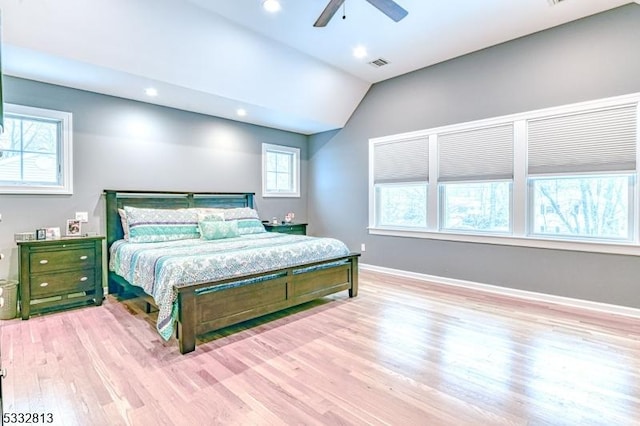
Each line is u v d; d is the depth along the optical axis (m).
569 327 2.97
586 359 2.39
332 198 5.99
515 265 3.91
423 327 2.99
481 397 1.94
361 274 5.12
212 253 3.03
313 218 6.34
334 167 5.94
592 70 3.36
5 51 2.84
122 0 2.79
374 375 2.19
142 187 4.32
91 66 3.16
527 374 2.19
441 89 4.46
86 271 3.53
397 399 1.92
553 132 3.61
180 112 4.66
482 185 4.23
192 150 4.80
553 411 1.81
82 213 3.84
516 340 2.71
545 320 3.14
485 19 3.41
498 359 2.39
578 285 3.49
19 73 3.32
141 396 1.95
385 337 2.78
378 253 5.30
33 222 3.53
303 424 1.71
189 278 2.62
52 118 3.62
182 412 1.81
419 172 4.75
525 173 3.80
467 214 4.37
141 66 3.32
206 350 2.55
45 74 3.35
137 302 3.72
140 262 3.11
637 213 3.20
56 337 2.76
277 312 3.41
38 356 2.43
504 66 3.92
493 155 4.04
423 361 2.37
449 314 3.32
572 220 3.61
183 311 2.50
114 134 4.08
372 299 3.85
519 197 3.85
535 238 3.73
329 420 1.74
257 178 5.64
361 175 5.51
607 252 3.32
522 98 3.80
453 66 4.34
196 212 4.39
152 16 3.00
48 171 3.67
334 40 3.79
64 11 2.68
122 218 4.00
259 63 3.94
